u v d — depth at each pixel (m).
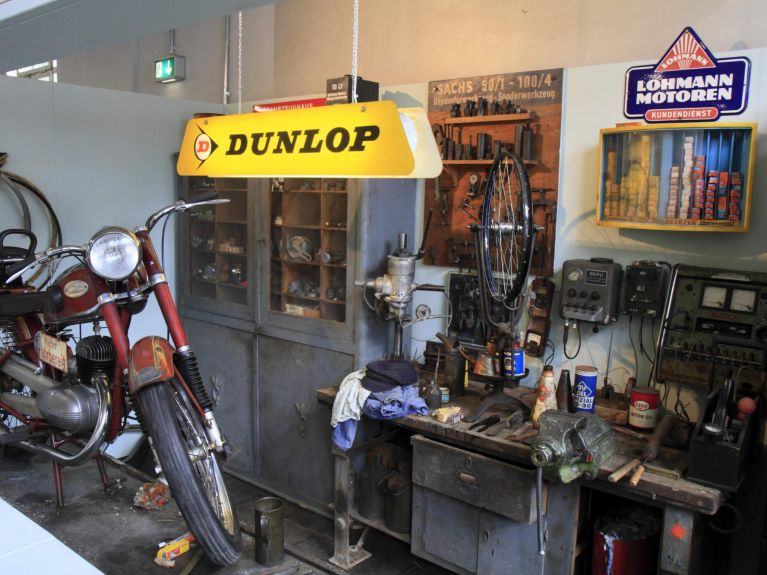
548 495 2.35
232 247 3.96
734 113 2.50
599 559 2.38
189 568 2.43
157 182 4.21
